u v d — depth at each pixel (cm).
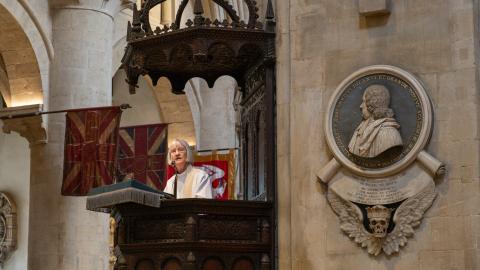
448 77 1178
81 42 2736
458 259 1142
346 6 1247
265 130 1295
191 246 1223
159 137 2869
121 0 2869
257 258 1250
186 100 3809
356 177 1203
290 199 1246
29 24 2658
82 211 2683
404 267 1169
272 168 1273
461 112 1165
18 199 3566
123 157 2872
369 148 1180
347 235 1203
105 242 2739
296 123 1255
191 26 1288
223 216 1246
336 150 1210
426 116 1166
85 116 2528
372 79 1207
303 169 1241
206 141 3897
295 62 1267
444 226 1154
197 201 1231
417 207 1167
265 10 1406
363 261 1191
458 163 1158
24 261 3500
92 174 2502
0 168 3631
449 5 1191
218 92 3912
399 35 1212
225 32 1281
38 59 2686
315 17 1264
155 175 2839
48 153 2689
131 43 1333
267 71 1298
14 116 2672
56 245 2661
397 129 1180
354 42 1237
